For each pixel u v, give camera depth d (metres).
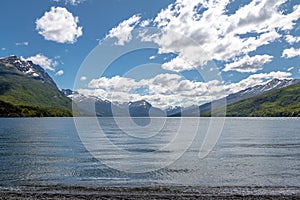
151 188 28.14
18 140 74.12
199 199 24.61
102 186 28.88
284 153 51.97
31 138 79.56
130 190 27.42
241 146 62.22
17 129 116.81
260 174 34.59
